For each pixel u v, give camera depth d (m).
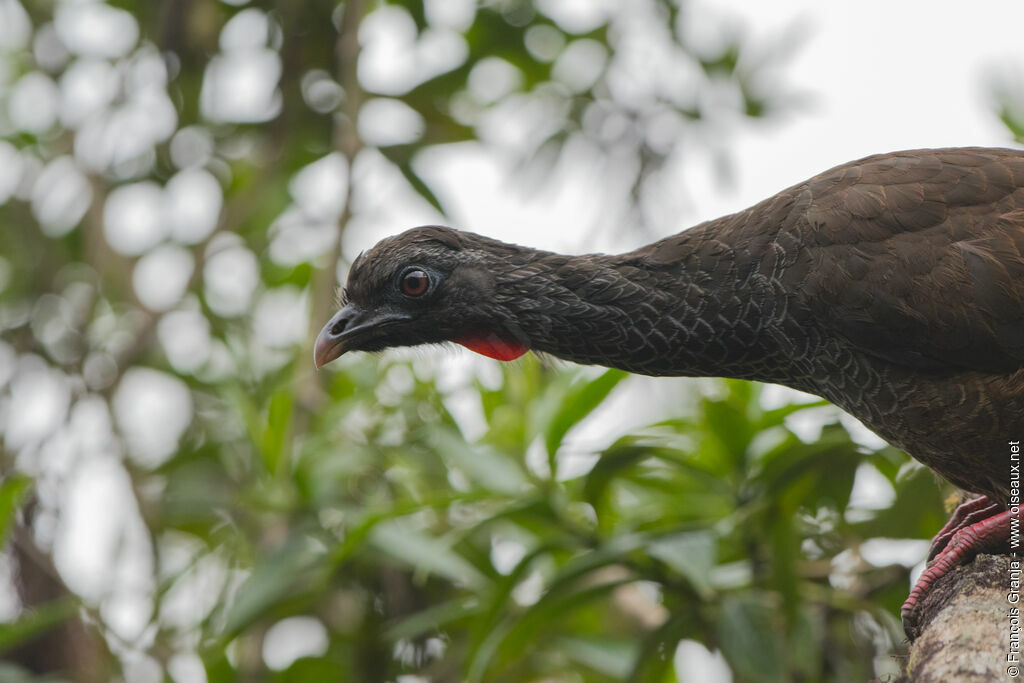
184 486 11.94
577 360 9.24
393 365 11.30
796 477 9.27
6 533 10.40
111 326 13.81
